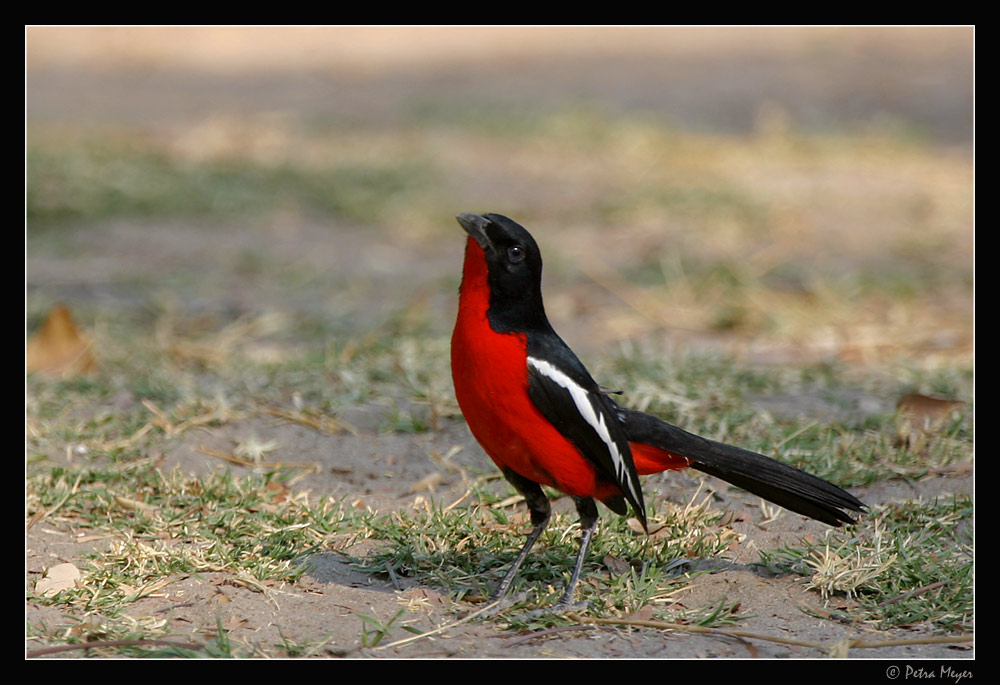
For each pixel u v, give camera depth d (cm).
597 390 670
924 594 678
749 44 3619
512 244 644
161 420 959
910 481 845
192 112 2861
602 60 3528
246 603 666
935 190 2052
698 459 699
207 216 1917
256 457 908
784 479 695
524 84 3216
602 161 2350
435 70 3488
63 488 822
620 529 772
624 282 1555
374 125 2691
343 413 998
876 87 2977
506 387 642
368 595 684
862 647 618
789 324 1334
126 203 1919
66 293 1457
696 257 1652
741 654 610
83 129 2541
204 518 784
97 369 1143
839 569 693
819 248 1708
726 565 732
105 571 686
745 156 2344
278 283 1549
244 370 1119
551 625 647
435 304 1453
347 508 813
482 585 695
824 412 1005
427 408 1013
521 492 697
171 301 1425
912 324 1326
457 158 2358
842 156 2327
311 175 2122
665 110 2808
